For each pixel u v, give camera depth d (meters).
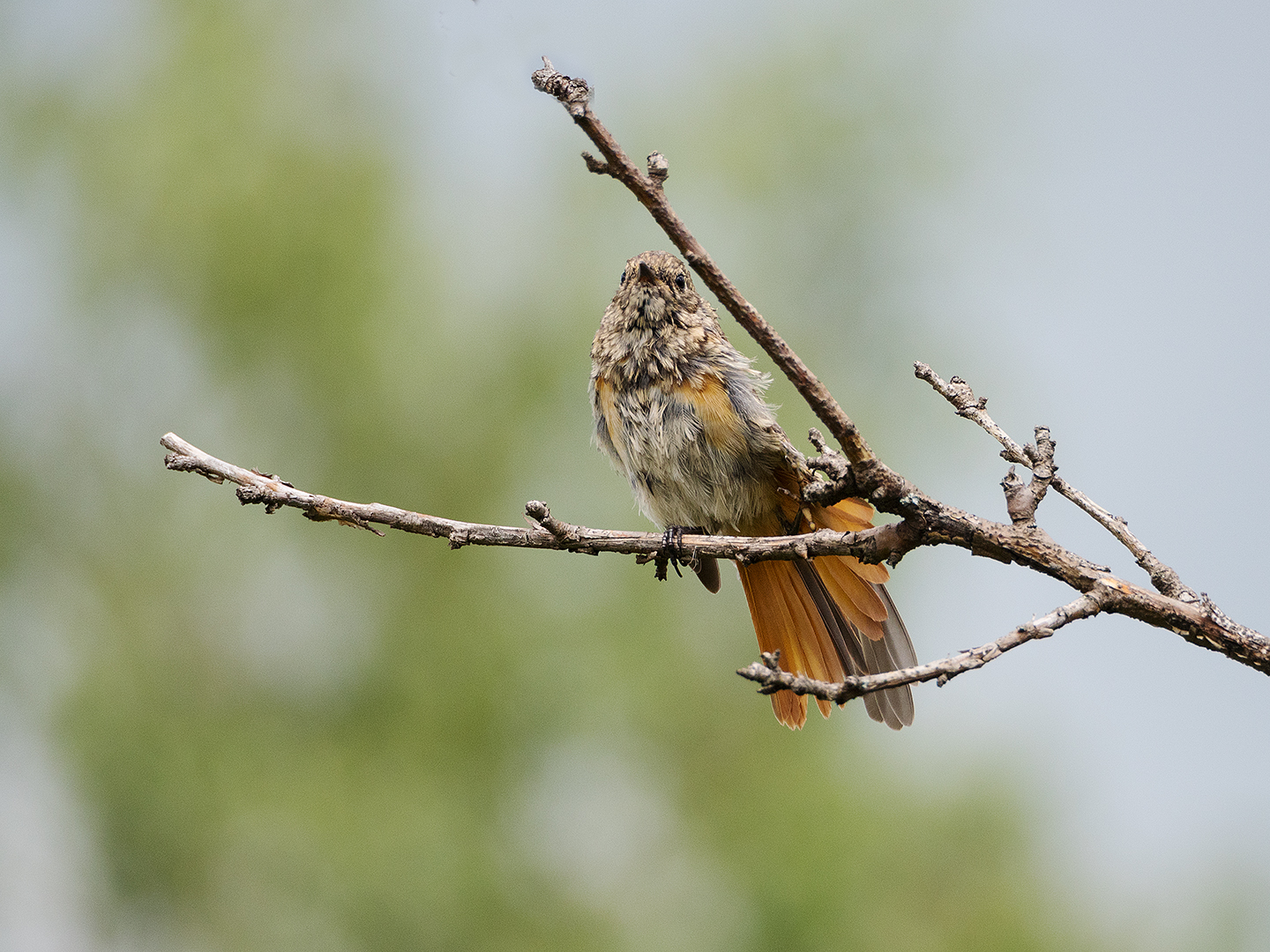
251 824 13.03
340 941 12.64
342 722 13.76
